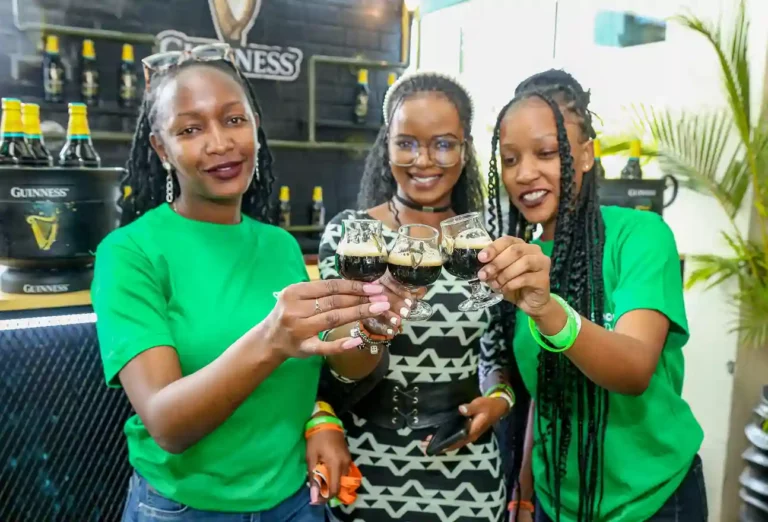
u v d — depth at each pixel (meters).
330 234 1.54
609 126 3.55
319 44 3.59
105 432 1.68
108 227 1.60
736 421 3.06
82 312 1.62
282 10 3.45
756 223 2.91
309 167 3.64
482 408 1.44
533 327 1.26
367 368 1.36
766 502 2.72
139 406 1.06
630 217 1.42
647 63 3.34
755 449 2.78
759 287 2.79
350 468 1.37
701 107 3.07
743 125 2.73
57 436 1.62
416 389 1.46
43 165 1.71
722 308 3.04
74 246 1.55
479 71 4.19
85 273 1.62
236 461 1.19
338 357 1.34
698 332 3.16
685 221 3.21
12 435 1.56
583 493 1.42
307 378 1.31
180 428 1.02
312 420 1.39
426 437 1.46
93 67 2.98
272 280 1.30
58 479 1.63
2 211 1.47
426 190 1.52
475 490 1.48
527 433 1.71
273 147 3.49
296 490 1.29
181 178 1.25
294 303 0.99
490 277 1.12
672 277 1.34
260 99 3.46
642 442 1.39
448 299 1.45
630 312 1.28
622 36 3.47
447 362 1.46
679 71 3.17
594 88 3.68
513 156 1.40
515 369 1.65
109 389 1.67
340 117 3.72
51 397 1.60
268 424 1.23
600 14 3.58
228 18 3.30
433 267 1.18
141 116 1.33
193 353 1.16
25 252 1.50
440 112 1.48
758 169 2.80
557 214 1.41
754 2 2.80
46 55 2.88
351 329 1.27
